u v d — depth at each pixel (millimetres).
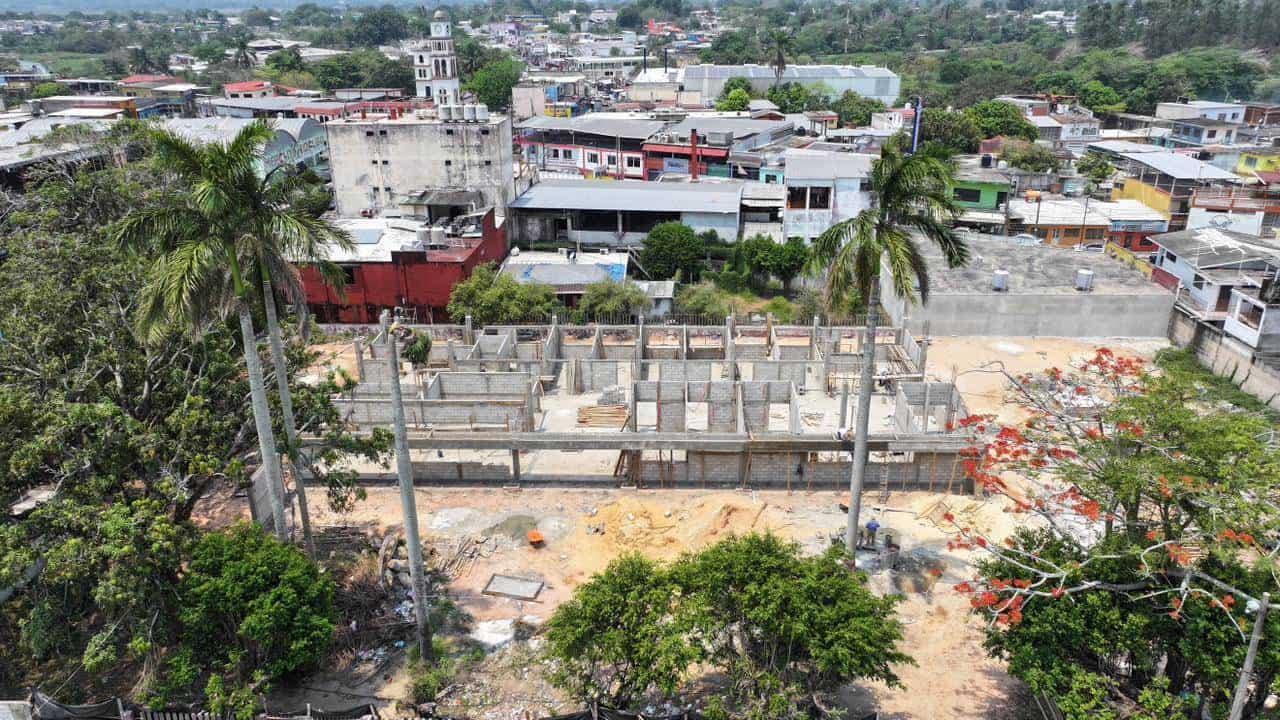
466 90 157250
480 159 77312
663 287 68500
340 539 35094
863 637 22031
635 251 76812
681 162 101188
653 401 44375
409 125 77062
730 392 44375
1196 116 128875
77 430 28188
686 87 171250
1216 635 21016
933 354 54875
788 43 165625
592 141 110375
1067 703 21406
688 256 73688
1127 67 174375
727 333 54594
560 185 87688
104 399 29016
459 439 38125
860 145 103875
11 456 26297
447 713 26016
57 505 25438
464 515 37344
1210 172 88062
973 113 122500
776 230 80125
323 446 37250
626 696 24156
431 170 78250
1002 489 33531
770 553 24406
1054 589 22609
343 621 29766
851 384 49781
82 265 32812
